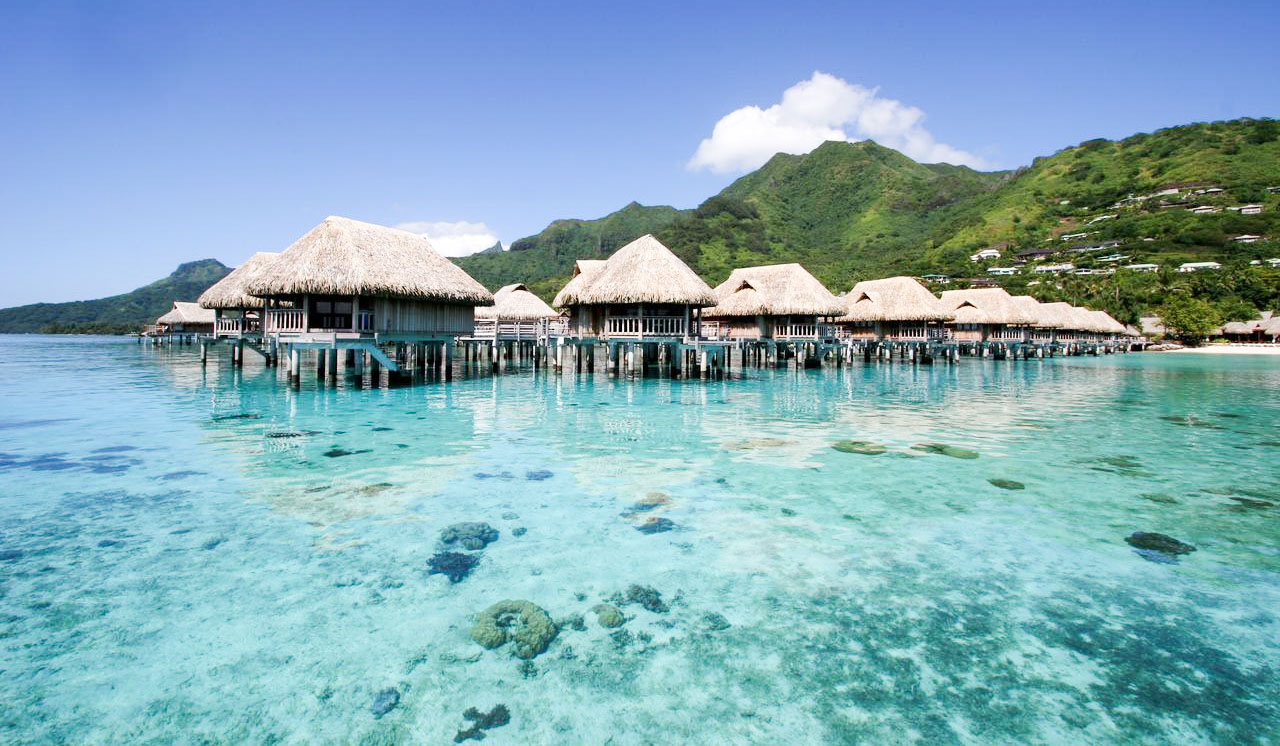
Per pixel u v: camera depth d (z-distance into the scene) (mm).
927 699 3561
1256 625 4406
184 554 5574
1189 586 5035
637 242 23984
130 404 15281
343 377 22375
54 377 23000
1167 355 51906
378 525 6375
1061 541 6016
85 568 5246
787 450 10133
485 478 8250
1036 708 3475
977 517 6727
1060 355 50906
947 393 19500
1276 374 29547
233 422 12602
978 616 4527
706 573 5262
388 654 4008
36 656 3938
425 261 21375
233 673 3785
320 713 3418
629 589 4961
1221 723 3354
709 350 27938
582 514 6766
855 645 4133
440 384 20859
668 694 3609
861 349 38438
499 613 4547
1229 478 8469
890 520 6605
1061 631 4320
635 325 23641
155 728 3281
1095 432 12117
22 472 8375
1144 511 6961
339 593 4848
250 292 17469
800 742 3180
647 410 14750
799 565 5426
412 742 3178
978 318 42125
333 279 17344
